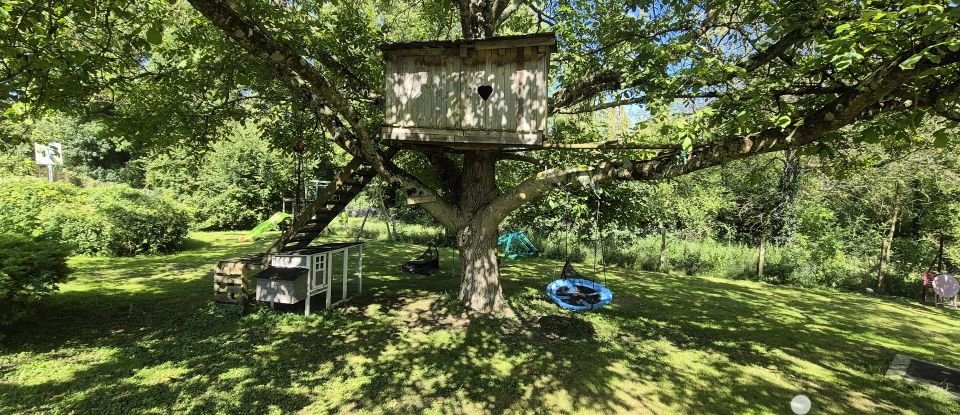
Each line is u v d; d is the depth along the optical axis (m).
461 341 6.16
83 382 4.52
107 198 13.75
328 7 9.74
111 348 5.46
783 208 14.10
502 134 6.08
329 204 8.72
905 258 12.71
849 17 4.41
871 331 8.06
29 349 5.29
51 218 12.14
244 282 7.15
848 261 13.00
